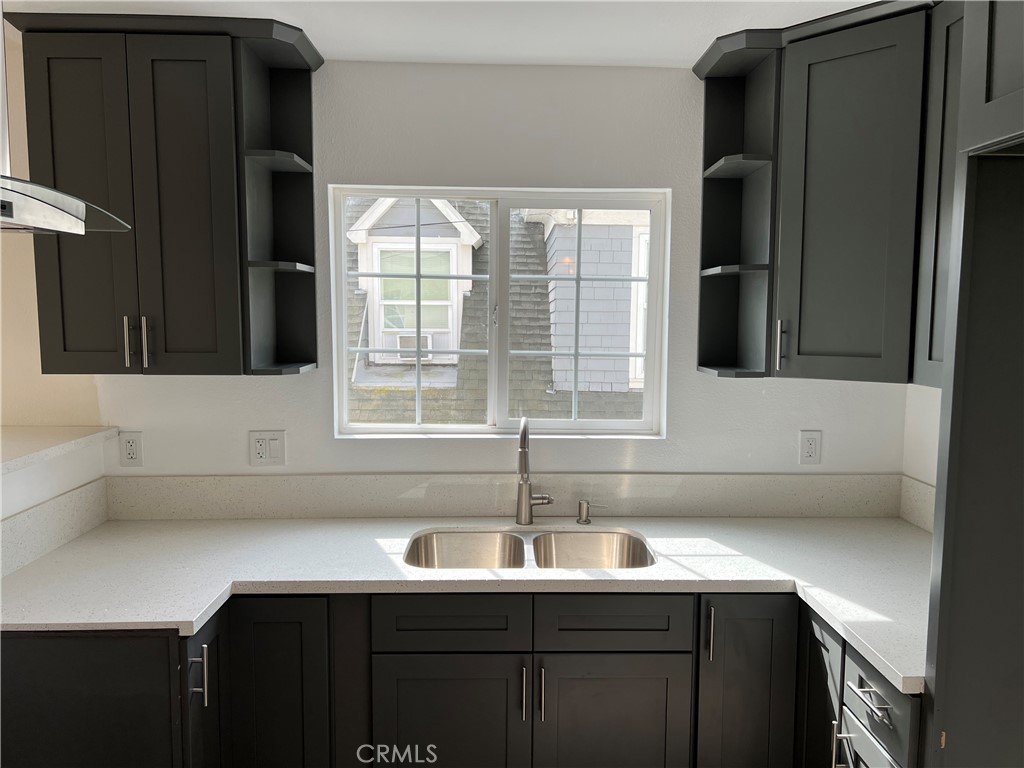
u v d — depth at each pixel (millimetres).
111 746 1556
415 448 2266
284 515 2254
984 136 1117
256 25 1830
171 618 1529
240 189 1898
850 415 2314
